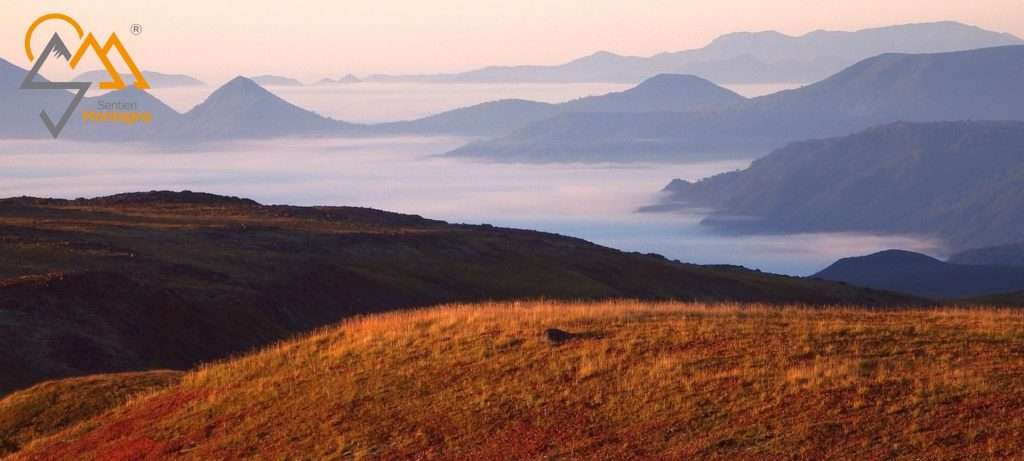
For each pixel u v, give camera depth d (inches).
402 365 1083.3
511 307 1334.9
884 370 869.2
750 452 767.7
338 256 3117.6
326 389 1053.2
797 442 767.7
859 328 1012.5
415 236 3614.7
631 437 828.6
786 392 852.6
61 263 2357.3
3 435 1172.5
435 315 1261.1
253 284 2406.5
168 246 2822.3
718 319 1119.0
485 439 877.2
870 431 763.4
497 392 960.3
